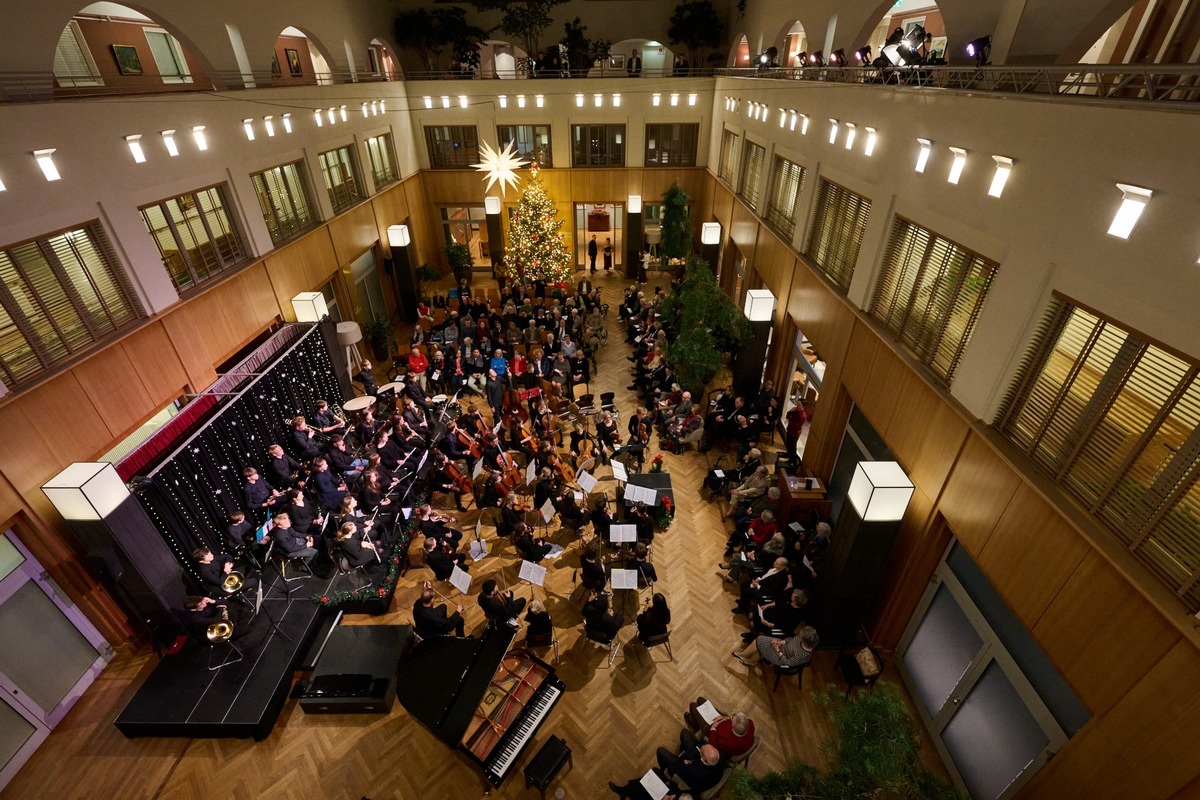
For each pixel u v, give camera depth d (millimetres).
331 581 9562
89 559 7684
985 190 6234
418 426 12750
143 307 9008
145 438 9203
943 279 7168
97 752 7484
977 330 6344
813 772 5340
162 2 9805
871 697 5340
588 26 22531
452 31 21297
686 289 13875
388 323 18359
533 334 16375
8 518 6926
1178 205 3973
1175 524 4215
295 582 9539
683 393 13039
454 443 11836
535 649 8867
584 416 13703
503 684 7266
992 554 5949
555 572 10164
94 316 8258
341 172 16312
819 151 11266
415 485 11547
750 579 9461
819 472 10883
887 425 8211
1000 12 6961
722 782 6621
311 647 8766
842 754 5246
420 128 21734
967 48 7492
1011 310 5809
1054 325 5352
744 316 13594
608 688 8289
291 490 10117
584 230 24547
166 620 8562
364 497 10508
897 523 7535
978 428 6180
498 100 21219
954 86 7254
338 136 15820
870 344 8789
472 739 6809
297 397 12352
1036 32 6531
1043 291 5445
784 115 13445
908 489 7230
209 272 10805
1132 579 4273
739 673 8516
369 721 7883
